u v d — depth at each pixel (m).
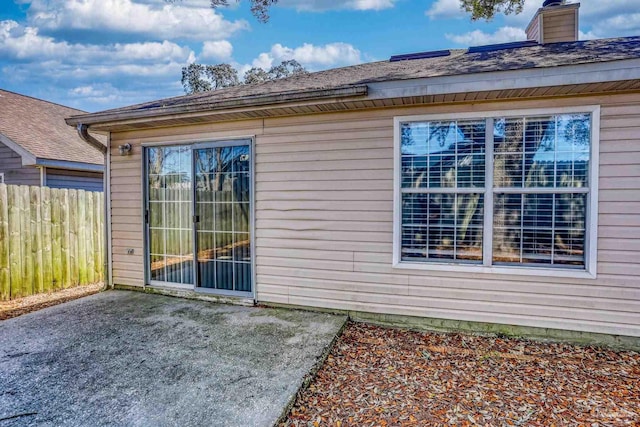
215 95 5.50
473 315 4.07
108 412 2.48
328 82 4.96
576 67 3.28
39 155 8.21
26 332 3.93
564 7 5.48
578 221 3.75
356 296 4.46
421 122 4.16
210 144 5.09
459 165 4.05
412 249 4.27
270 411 2.48
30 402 2.60
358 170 4.39
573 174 3.74
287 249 4.75
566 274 3.76
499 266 3.97
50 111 11.29
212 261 5.20
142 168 5.52
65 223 6.16
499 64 3.82
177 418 2.41
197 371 3.05
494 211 3.97
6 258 5.34
